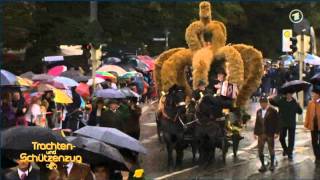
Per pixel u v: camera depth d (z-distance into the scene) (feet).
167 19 183.83
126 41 182.39
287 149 85.61
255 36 296.92
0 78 83.05
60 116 87.04
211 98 77.41
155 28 192.65
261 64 99.14
